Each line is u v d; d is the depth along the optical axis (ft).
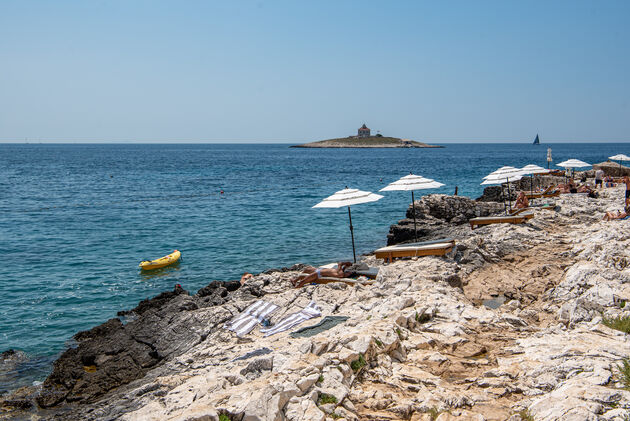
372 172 326.85
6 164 403.13
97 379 41.24
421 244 57.88
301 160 526.98
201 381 30.58
